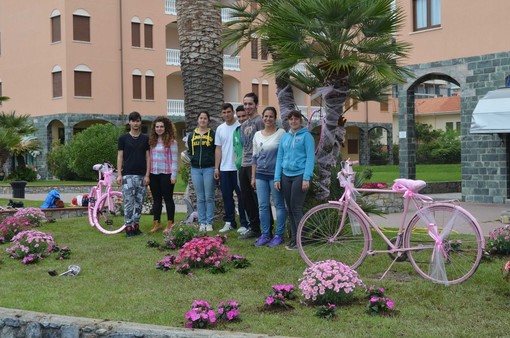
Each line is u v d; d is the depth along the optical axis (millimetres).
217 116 11930
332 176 9805
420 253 7172
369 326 5352
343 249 7656
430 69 20078
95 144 31266
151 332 5297
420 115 56875
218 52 11977
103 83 36531
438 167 40594
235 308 5684
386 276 7242
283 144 8906
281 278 7223
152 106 38531
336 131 9852
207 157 10570
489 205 17500
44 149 37156
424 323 5414
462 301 6070
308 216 7809
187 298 6492
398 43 9227
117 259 8633
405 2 20641
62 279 7520
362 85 10594
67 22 35312
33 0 37406
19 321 5832
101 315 5957
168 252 9094
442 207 6930
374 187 13906
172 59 39344
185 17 11906
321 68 9172
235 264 7898
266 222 9430
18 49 38812
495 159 18328
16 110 39156
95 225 11719
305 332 5227
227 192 10664
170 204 11023
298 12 8602
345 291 5914
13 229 10898
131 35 37625
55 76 36219
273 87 43750
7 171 35156
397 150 50781
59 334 5645
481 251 6695
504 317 5531
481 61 18750
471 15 18953
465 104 19156
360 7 8336
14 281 7465
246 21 10766
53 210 14633
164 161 10875
